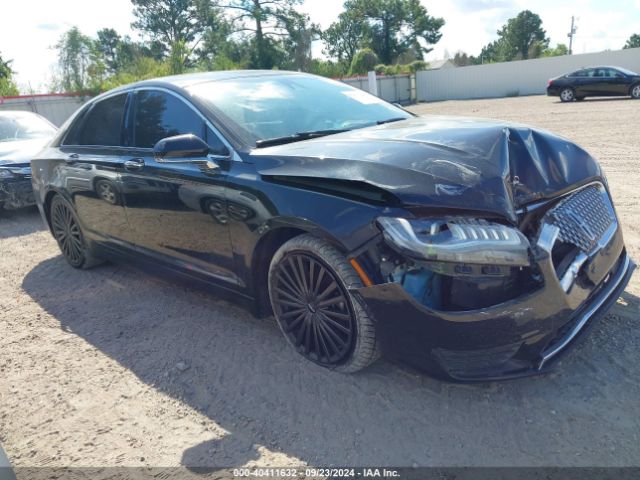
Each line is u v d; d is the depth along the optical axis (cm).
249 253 288
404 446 224
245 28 4631
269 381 281
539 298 217
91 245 452
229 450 234
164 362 313
